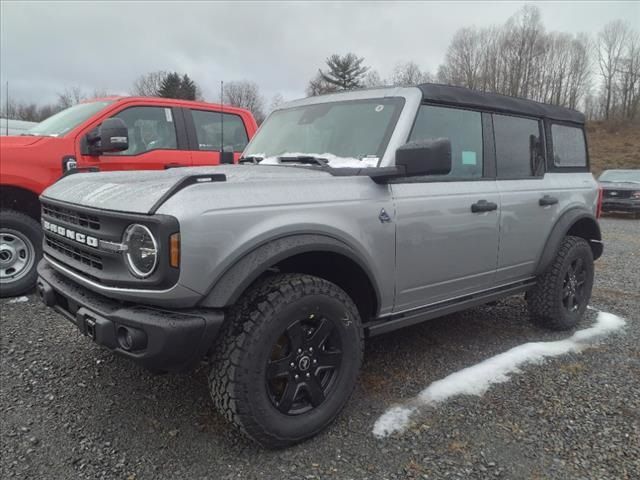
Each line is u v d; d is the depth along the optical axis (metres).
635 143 44.88
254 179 2.55
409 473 2.41
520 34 61.31
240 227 2.35
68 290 2.68
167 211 2.20
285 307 2.46
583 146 4.86
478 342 4.11
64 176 3.45
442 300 3.49
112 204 2.42
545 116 4.33
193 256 2.21
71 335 3.97
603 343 4.16
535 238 4.05
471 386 3.29
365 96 3.46
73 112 5.73
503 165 3.86
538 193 4.07
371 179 2.93
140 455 2.50
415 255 3.13
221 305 2.29
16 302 4.73
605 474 2.43
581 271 4.58
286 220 2.49
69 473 2.36
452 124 3.47
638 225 14.32
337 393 2.73
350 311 2.75
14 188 4.87
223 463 2.46
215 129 6.21
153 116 5.73
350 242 2.74
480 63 62.47
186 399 3.04
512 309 5.07
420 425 2.82
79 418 2.81
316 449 2.59
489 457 2.54
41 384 3.18
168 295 2.21
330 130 3.44
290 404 2.56
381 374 3.45
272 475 2.38
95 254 2.50
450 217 3.30
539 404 3.08
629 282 6.43
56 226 2.91
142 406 2.96
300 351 2.59
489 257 3.67
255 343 2.37
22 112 24.77
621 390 3.29
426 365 3.62
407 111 3.16
